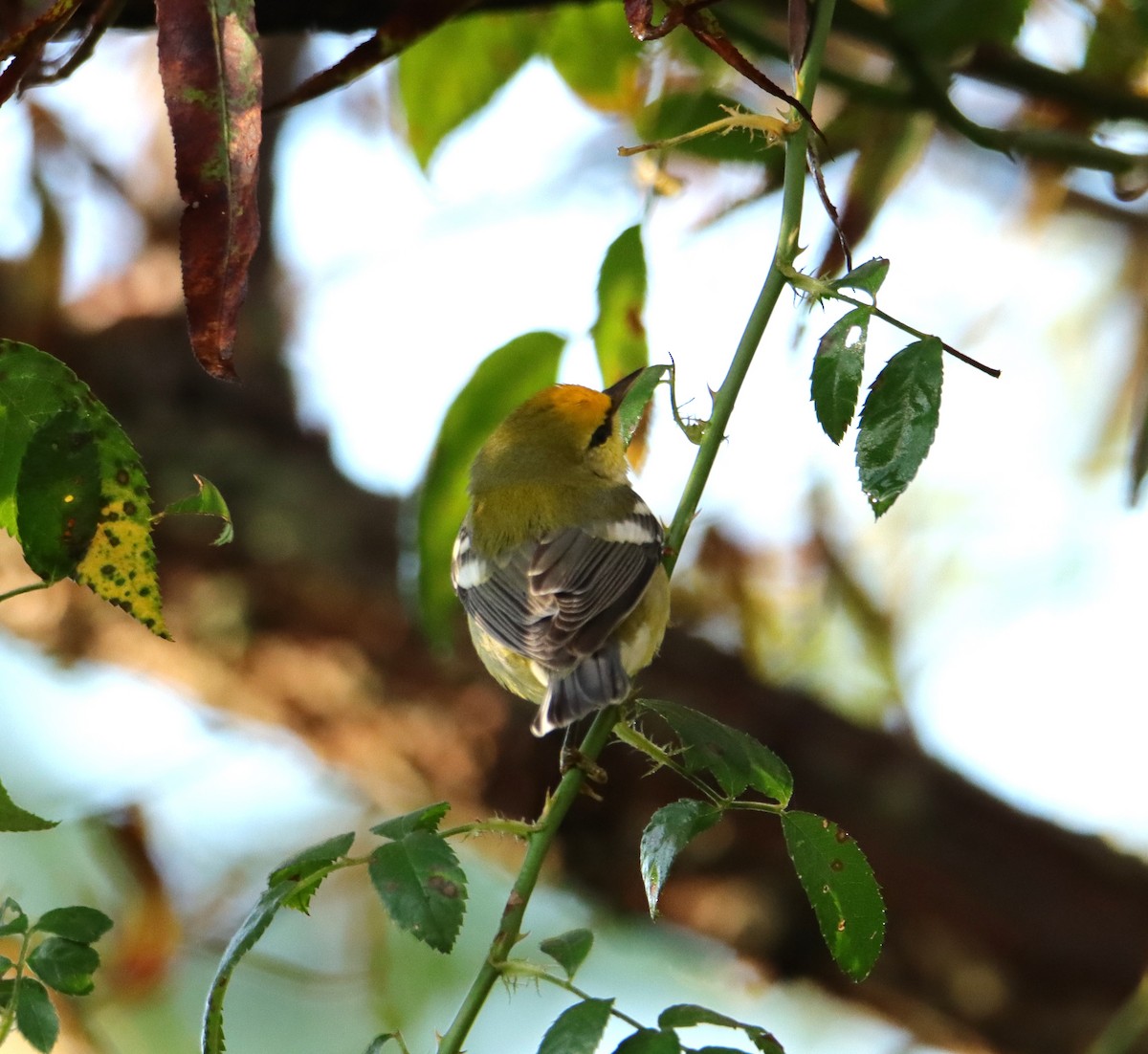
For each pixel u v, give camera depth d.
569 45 7.86
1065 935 8.60
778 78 7.79
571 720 7.16
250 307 9.87
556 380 7.18
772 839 8.73
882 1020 8.88
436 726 9.13
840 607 10.46
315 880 4.25
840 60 9.20
